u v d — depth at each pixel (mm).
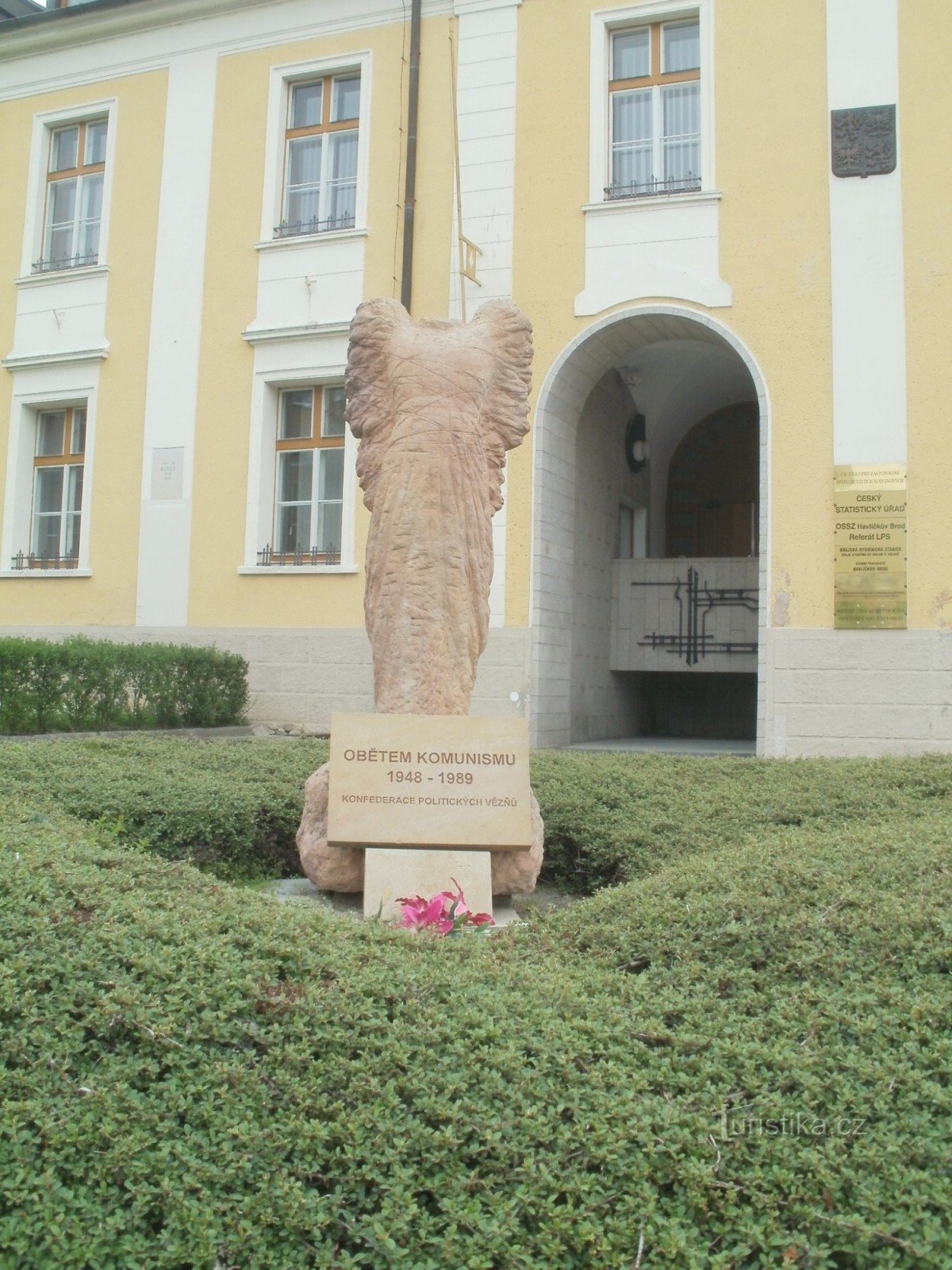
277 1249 2398
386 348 5684
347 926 3701
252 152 14430
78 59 15438
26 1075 2707
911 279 11445
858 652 11242
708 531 18656
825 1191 2383
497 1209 2383
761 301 11906
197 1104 2658
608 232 12586
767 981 3424
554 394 12820
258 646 13719
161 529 14336
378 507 5602
